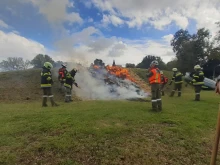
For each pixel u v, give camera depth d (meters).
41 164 3.88
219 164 4.38
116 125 5.79
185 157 4.54
